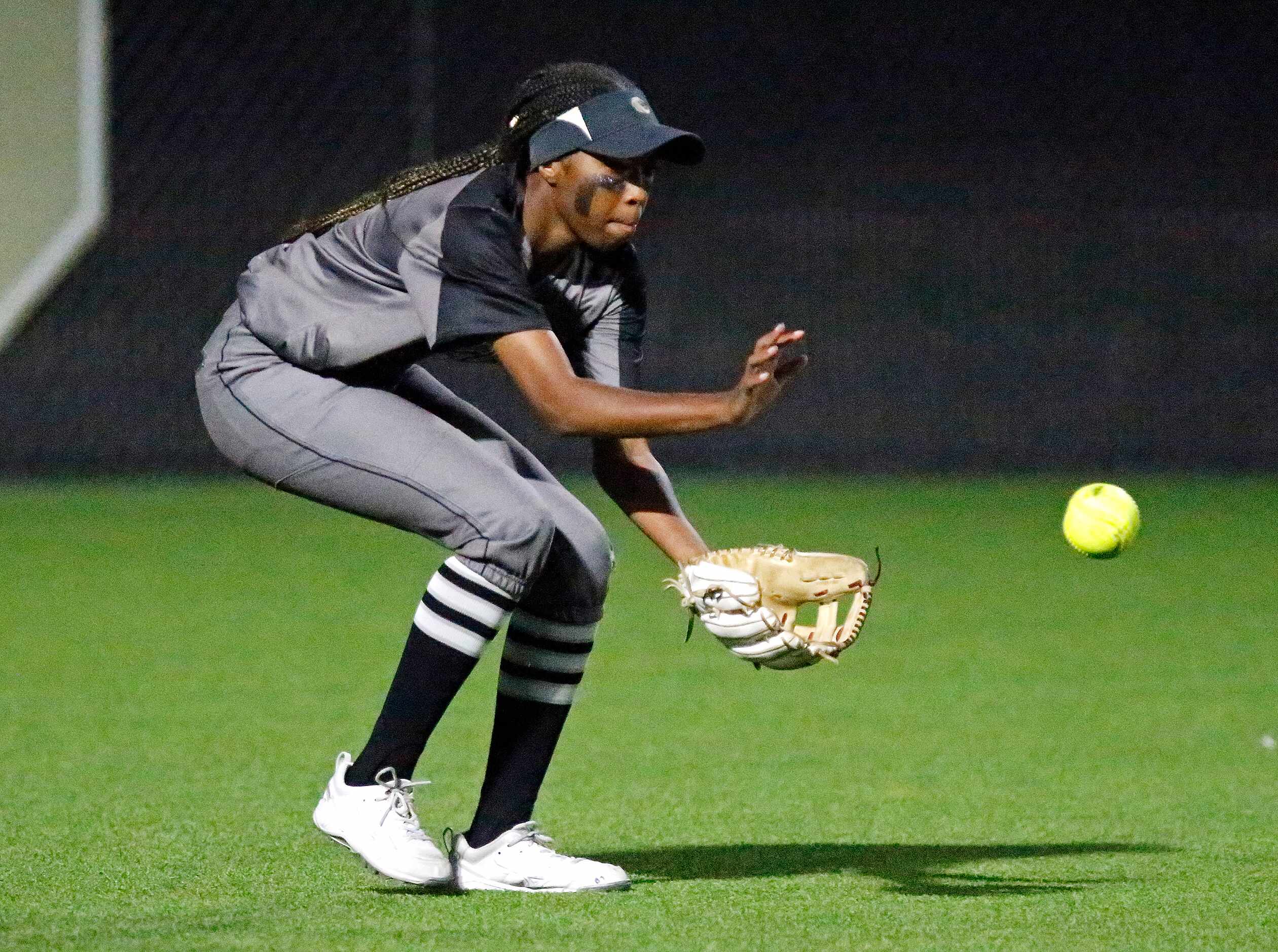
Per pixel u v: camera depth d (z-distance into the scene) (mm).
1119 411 52156
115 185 49844
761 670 22531
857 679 22016
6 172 26156
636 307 12336
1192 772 16656
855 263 52156
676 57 52875
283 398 11352
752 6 52750
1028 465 52094
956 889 11914
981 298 52219
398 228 11078
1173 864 12789
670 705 20203
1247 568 32562
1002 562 33219
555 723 11797
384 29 52000
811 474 50500
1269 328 52125
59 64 25859
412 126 52188
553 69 11094
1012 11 52625
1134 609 27844
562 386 10672
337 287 11227
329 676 21812
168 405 49562
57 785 15695
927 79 52719
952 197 52562
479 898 11531
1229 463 52094
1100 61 52594
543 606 11570
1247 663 23250
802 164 52625
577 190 10867
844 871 12516
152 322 49688
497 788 11789
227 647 23906
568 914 11078
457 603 11211
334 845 13281
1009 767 16875
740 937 10508
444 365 47625
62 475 48625
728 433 51344
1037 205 52469
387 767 11500
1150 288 52250
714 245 52062
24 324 47750
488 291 10773
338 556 33750
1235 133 52469
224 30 51062
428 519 11156
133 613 26797
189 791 15453
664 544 11898
